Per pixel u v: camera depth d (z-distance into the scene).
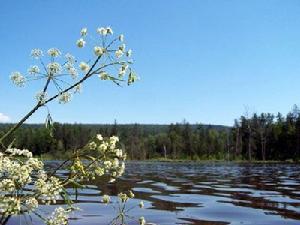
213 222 12.92
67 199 4.84
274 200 18.44
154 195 20.05
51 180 4.80
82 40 4.77
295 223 12.82
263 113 105.31
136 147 126.88
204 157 117.31
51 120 4.82
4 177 4.66
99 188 23.19
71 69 4.79
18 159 4.72
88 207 15.39
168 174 40.59
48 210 13.39
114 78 4.80
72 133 103.94
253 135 105.69
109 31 4.82
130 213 14.32
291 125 101.50
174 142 126.94
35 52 4.75
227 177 35.62
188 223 12.70
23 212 4.70
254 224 12.61
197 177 35.50
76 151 4.84
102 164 4.79
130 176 36.56
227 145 120.31
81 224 12.12
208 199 18.73
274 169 53.59
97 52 4.79
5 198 4.56
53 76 4.77
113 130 127.25
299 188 24.39
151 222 12.67
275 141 102.69
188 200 18.28
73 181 4.82
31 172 4.84
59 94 4.79
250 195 20.48
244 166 66.75
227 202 17.72
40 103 4.78
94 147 4.77
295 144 97.94
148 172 45.16
